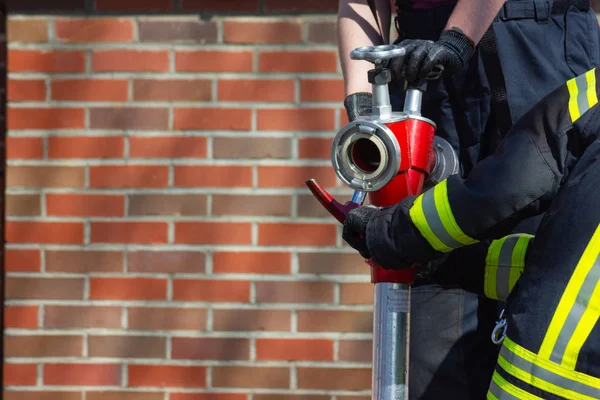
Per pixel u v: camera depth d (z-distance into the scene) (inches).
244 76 378.9
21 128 382.3
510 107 241.8
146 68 380.2
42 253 383.6
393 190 209.9
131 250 382.3
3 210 414.3
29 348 384.5
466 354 255.9
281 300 380.2
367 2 249.1
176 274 381.7
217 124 379.6
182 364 382.3
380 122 207.0
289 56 378.0
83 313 383.6
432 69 213.5
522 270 227.0
